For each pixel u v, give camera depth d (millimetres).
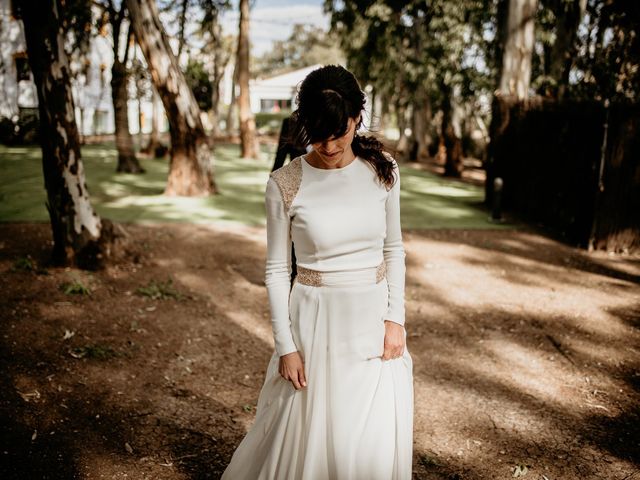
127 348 4133
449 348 4336
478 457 2854
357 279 1882
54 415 3139
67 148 5660
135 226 8578
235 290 5723
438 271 6625
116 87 15430
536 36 16109
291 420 1915
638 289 5996
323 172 1857
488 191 11703
